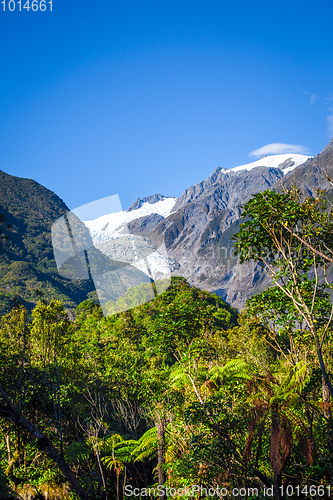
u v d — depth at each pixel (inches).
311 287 354.3
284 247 352.2
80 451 555.5
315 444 274.5
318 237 331.0
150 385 474.6
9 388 583.8
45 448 282.4
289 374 332.8
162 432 402.9
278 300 372.2
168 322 358.6
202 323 370.3
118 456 559.8
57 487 531.2
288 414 290.8
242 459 295.3
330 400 293.3
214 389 455.8
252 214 331.6
